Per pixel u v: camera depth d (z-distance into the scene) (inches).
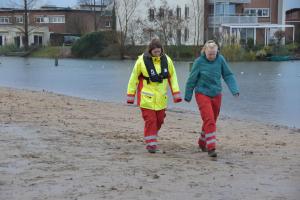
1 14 4298.7
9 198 244.2
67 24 4084.6
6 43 4001.0
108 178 282.4
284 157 368.5
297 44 2901.1
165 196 250.7
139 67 363.3
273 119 666.8
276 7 3257.9
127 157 344.8
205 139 379.2
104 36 3009.4
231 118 667.4
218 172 305.3
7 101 757.9
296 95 983.0
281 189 267.9
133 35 2957.7
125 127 528.7
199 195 253.8
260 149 410.6
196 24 3070.9
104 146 390.6
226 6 3093.0
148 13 3004.4
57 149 367.9
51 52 3339.1
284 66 2069.4
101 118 602.2
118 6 3063.5
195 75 361.4
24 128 468.4
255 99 915.4
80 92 1059.9
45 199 243.3
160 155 359.3
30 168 304.2
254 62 2411.4
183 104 821.2
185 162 333.4
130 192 255.8
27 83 1310.3
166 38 2871.6
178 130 527.8
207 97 362.0
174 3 3036.4
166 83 367.9
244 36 3078.2
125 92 1058.1
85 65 2245.3
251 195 255.6
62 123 527.2
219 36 2699.3
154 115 367.6
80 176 286.0
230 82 367.6
